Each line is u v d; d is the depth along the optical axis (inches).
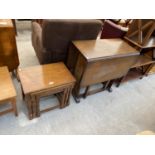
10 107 63.2
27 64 87.9
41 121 61.2
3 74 53.8
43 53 68.3
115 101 79.2
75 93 71.7
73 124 62.9
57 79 55.4
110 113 71.9
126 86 91.7
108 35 88.7
